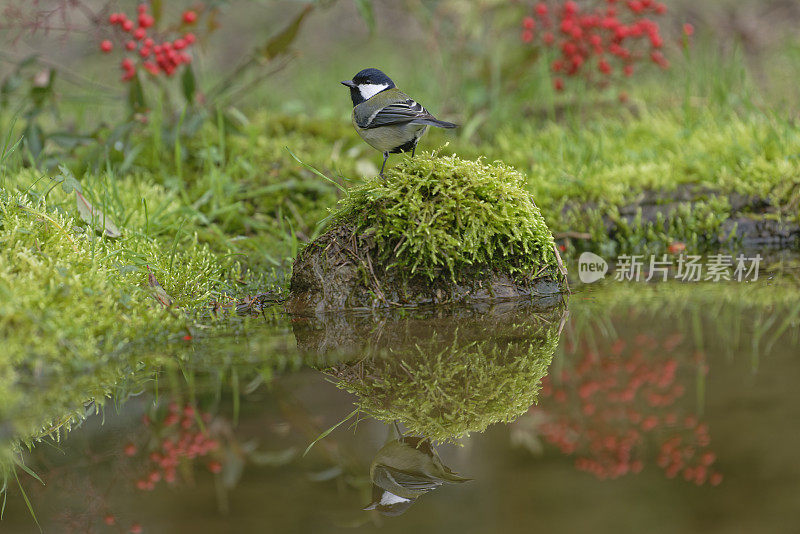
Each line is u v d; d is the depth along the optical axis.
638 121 14.49
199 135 13.12
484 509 3.81
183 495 4.15
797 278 8.80
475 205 8.12
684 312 7.53
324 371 6.12
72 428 5.07
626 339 6.70
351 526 3.74
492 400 5.43
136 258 7.74
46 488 4.34
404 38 21.88
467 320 7.55
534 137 13.91
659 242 10.84
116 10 12.24
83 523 3.87
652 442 4.51
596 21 14.24
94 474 4.44
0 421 5.21
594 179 11.39
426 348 6.68
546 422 4.96
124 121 12.11
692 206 10.97
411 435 4.89
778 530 3.42
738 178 11.09
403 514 3.88
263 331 7.27
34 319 6.06
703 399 5.10
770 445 4.34
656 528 3.48
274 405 5.43
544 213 10.84
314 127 14.46
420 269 8.13
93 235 8.01
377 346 6.75
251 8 25.34
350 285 8.14
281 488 4.22
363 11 13.12
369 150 13.30
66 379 5.84
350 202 8.37
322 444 4.77
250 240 9.99
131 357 6.45
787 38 18.27
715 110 14.14
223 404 5.45
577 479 4.11
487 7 15.63
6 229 7.00
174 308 7.43
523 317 7.60
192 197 11.11
